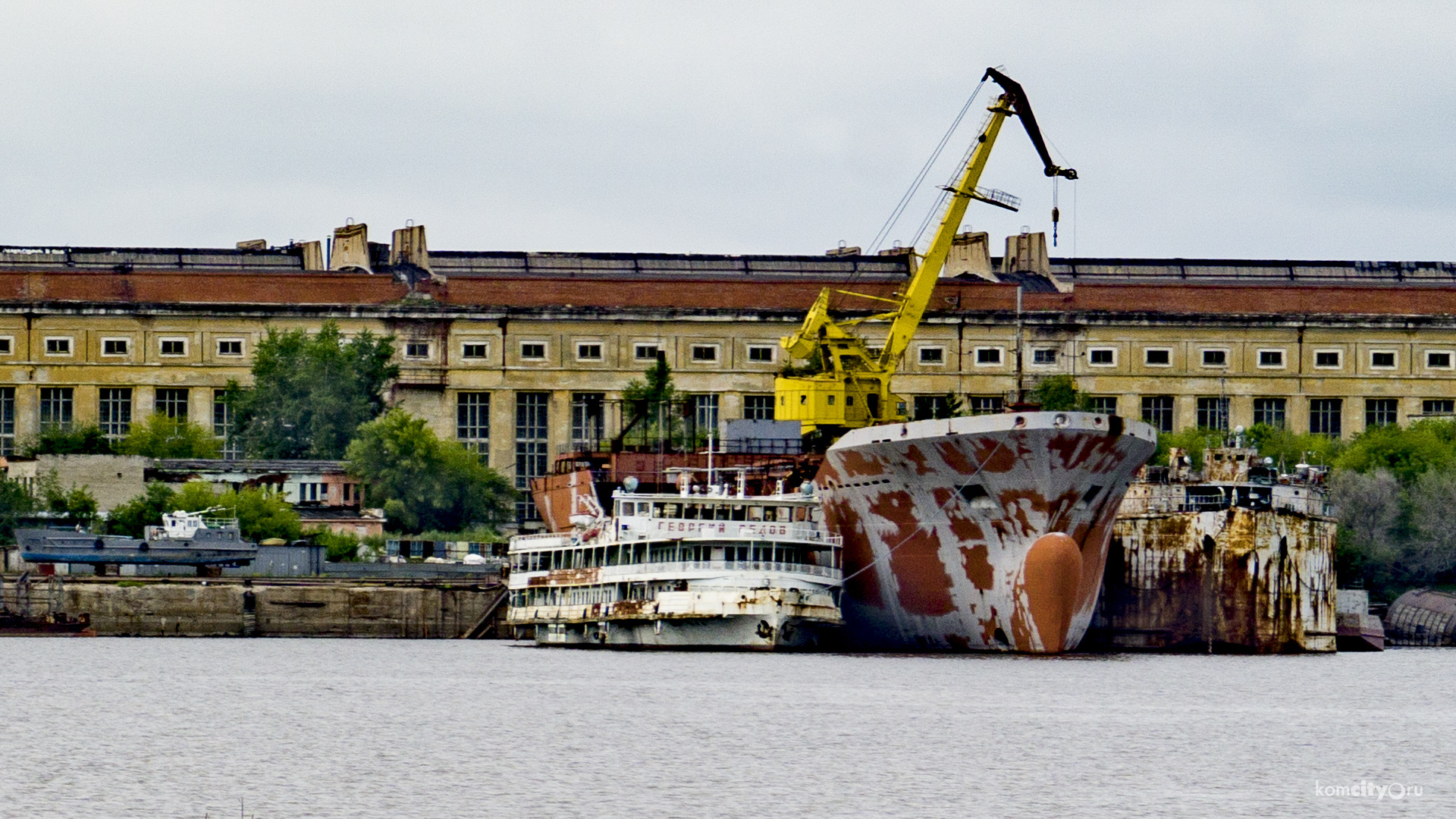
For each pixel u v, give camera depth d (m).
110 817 193.00
